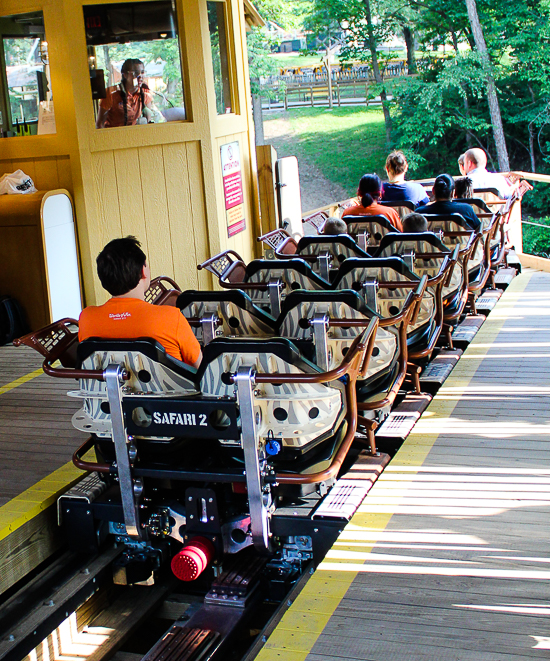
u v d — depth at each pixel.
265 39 24.95
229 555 3.18
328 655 2.22
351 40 25.73
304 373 2.60
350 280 3.96
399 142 23.67
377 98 30.08
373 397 3.60
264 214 7.91
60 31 5.81
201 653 2.66
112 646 3.11
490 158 23.62
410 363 4.21
